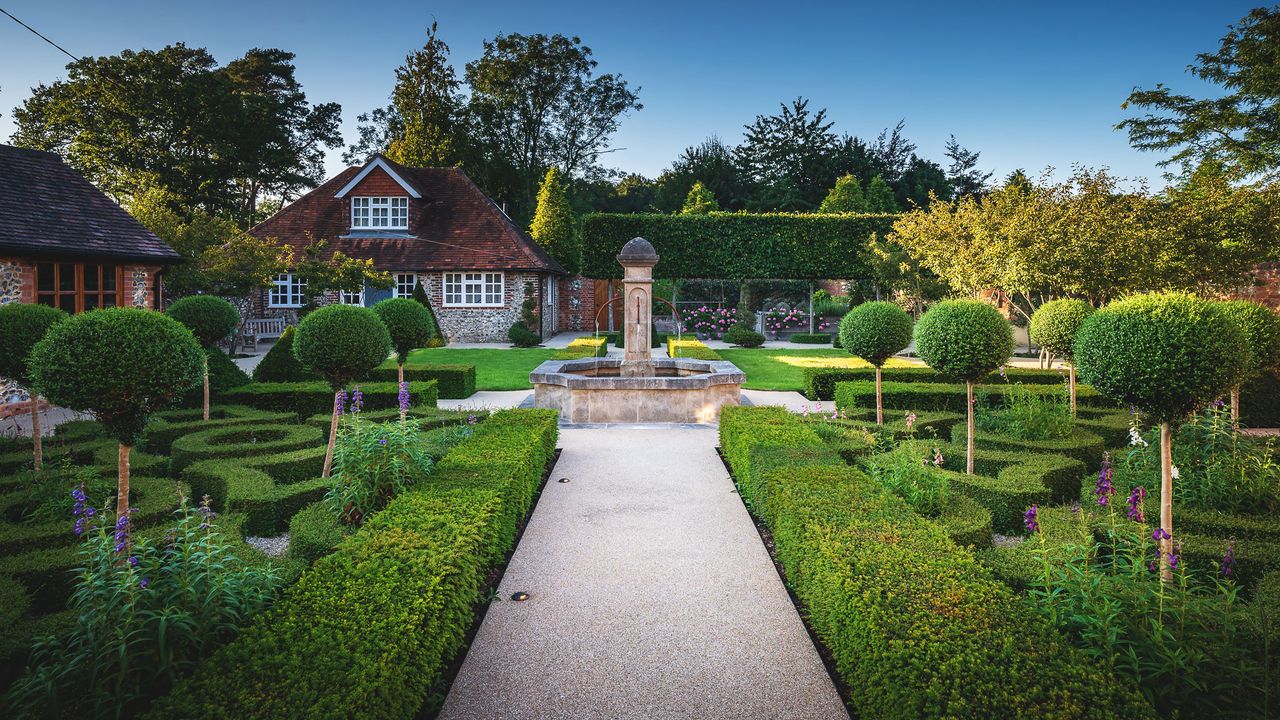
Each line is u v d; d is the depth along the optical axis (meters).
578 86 39.56
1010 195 15.52
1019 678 2.31
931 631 2.59
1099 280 12.16
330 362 5.89
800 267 25.30
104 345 3.48
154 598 2.70
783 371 16.09
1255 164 17.95
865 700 2.71
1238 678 2.53
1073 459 6.01
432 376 11.89
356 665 2.43
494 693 3.15
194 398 9.13
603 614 3.93
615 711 3.02
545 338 25.94
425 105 36.41
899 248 21.42
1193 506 4.79
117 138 30.17
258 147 33.56
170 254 13.12
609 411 10.10
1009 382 11.36
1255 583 3.74
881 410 8.86
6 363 5.69
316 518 4.52
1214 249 12.25
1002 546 4.88
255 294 23.61
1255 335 5.95
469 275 24.23
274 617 2.80
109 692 2.45
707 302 28.47
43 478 5.07
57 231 11.41
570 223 31.31
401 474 4.98
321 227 24.81
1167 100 18.05
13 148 12.45
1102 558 4.07
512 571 4.56
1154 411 3.79
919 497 4.70
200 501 5.63
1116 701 2.21
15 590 3.46
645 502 6.11
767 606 4.04
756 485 5.52
